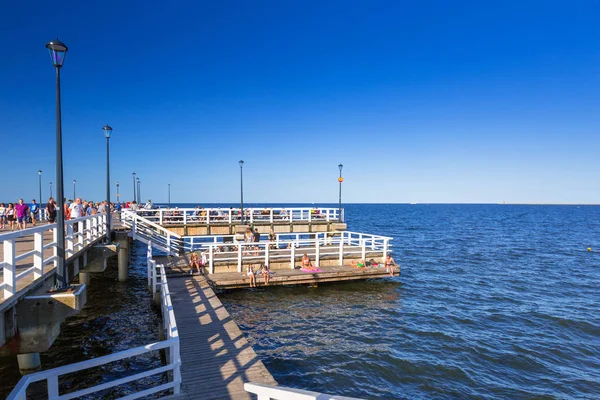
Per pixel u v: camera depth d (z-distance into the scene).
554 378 10.95
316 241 20.84
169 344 6.66
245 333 13.79
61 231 8.39
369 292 19.81
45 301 7.65
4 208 23.00
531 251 37.22
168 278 17.69
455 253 35.50
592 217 115.50
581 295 20.17
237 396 7.07
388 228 67.38
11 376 9.71
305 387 10.06
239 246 19.17
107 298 17.81
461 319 15.85
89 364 5.18
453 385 10.40
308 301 17.88
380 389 10.09
